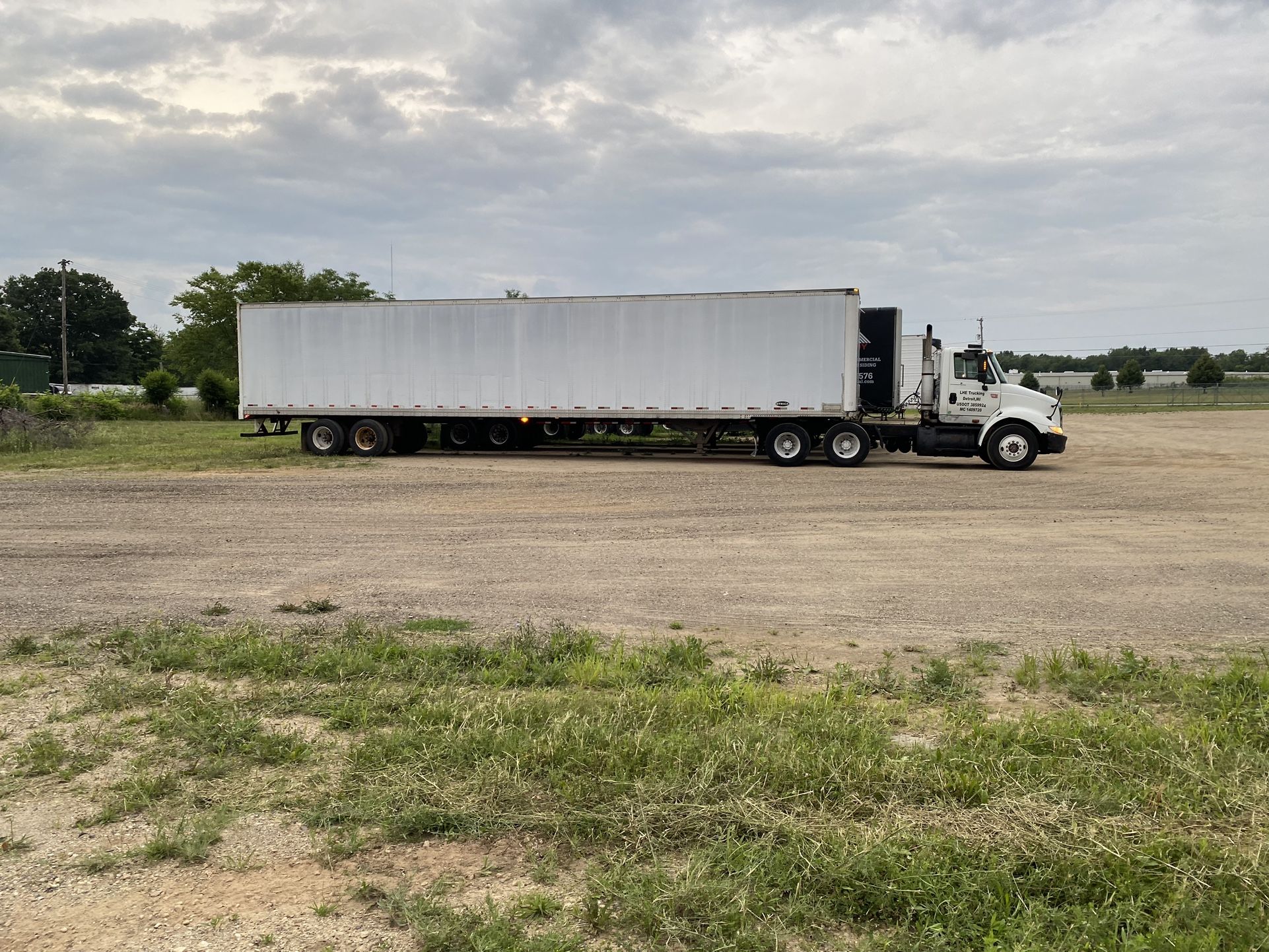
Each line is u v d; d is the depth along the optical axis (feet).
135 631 22.35
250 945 9.71
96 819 12.60
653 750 14.14
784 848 11.35
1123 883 10.41
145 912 10.36
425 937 9.73
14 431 80.48
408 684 18.21
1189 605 25.29
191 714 16.20
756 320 64.59
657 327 66.39
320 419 73.72
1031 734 14.76
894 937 9.75
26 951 9.59
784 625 23.30
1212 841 11.45
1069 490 51.16
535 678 18.39
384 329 71.00
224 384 164.86
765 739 14.49
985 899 10.17
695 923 9.98
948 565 30.99
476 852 11.72
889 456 77.46
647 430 75.92
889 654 20.66
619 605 25.39
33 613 24.26
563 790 12.98
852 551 33.47
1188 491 50.49
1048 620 23.71
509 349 69.05
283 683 18.33
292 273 196.65
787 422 66.08
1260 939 9.42
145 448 80.89
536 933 9.85
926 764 13.61
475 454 74.59
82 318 352.49
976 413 63.21
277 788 13.56
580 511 43.29
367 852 11.73
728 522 40.27
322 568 30.48
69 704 17.17
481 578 28.99
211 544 34.86
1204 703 16.70
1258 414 159.84
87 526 38.96
